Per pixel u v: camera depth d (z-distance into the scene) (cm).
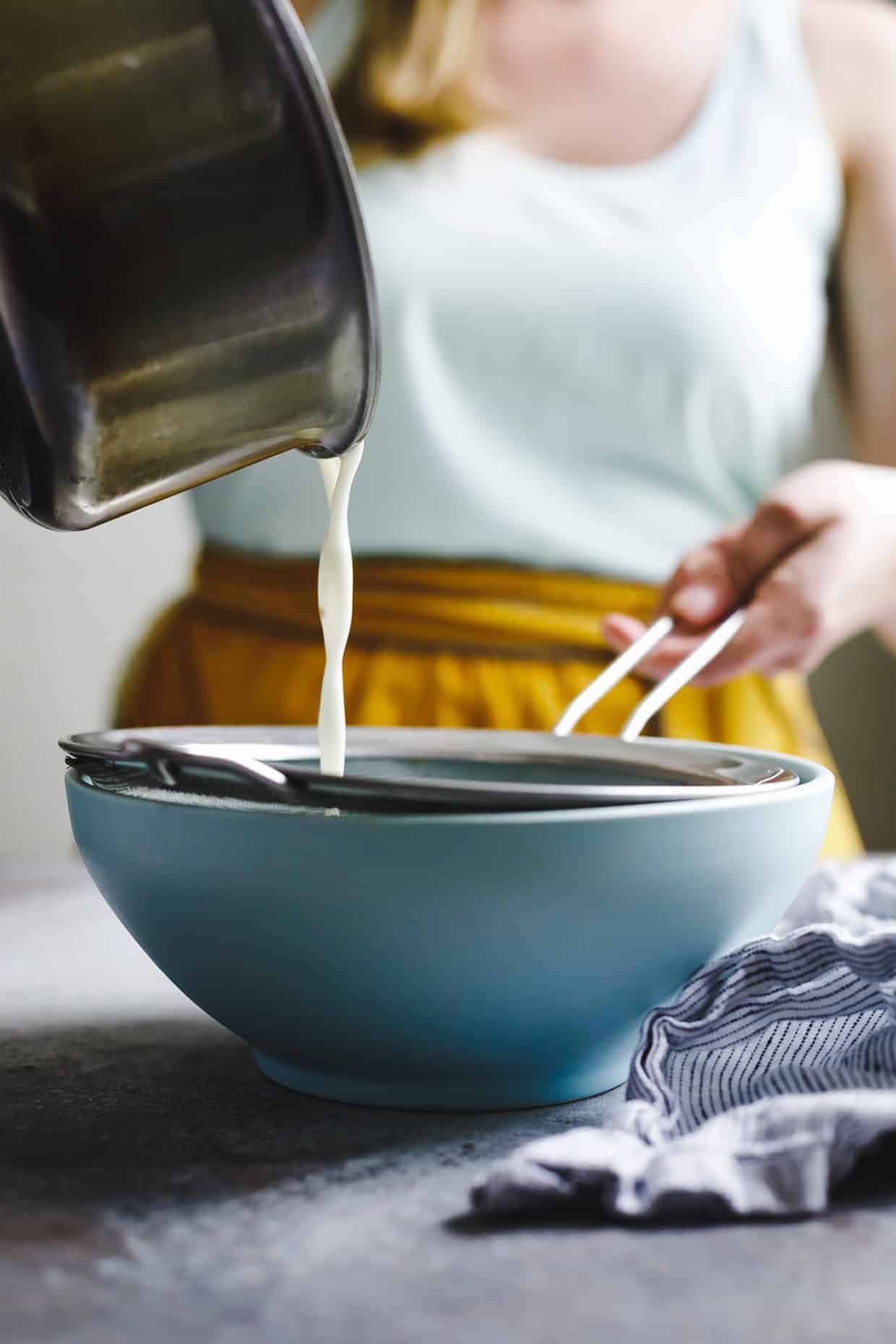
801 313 133
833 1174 43
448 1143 49
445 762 69
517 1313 36
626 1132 45
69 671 198
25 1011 66
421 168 129
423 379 124
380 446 125
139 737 61
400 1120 52
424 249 125
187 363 49
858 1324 36
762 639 82
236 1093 55
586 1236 41
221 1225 42
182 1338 35
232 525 128
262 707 126
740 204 130
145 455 52
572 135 132
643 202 128
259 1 43
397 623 122
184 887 47
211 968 49
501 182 128
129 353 50
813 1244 41
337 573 67
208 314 48
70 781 54
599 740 67
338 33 134
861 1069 49
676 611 82
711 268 125
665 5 131
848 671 206
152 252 48
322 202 45
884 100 139
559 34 130
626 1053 54
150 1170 47
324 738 67
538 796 45
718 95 132
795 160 134
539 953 47
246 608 128
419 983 47
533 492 125
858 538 86
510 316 124
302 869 45
